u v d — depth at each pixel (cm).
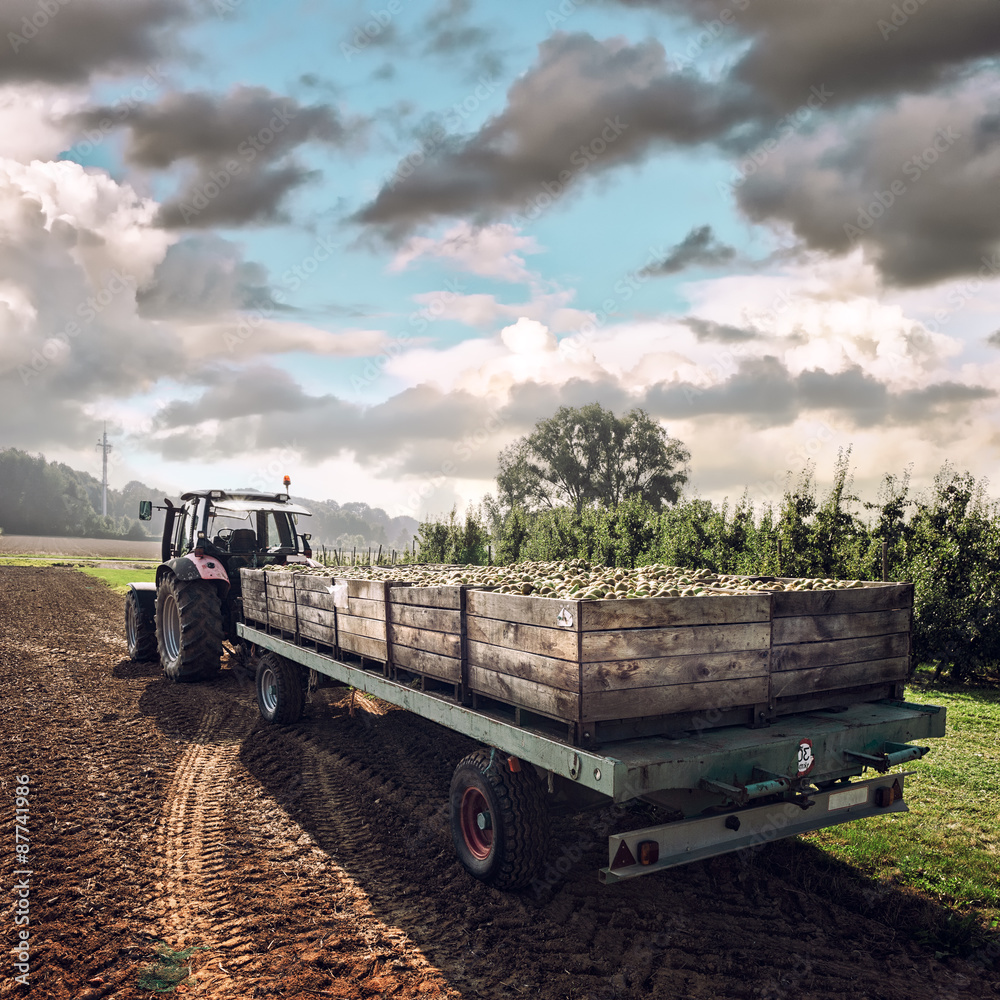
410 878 412
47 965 325
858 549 1096
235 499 991
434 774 588
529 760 339
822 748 346
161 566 963
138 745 666
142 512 1055
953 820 478
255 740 681
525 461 5369
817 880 402
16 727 716
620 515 1530
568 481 5300
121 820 493
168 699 845
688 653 334
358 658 564
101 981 314
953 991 310
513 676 357
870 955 337
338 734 698
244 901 385
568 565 614
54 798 530
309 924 362
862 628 399
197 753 645
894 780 383
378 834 472
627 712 317
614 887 398
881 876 404
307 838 467
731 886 400
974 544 1034
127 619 1135
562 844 454
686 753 308
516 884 379
